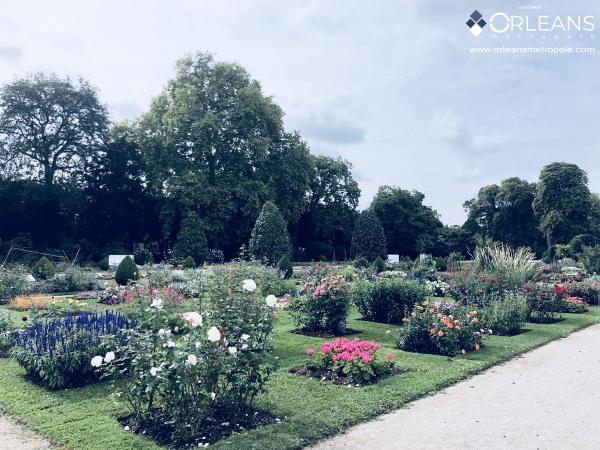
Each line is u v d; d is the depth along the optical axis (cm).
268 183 3403
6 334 818
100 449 436
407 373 691
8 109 3438
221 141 3325
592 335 1040
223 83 3400
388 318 1147
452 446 449
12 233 3500
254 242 2639
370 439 465
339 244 4744
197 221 3095
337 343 711
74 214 3672
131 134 3812
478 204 5675
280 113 3619
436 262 2727
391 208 4997
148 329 582
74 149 3684
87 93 3712
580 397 598
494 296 1250
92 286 1939
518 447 448
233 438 455
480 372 720
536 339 962
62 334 673
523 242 5262
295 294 1523
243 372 506
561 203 4772
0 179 3478
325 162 4578
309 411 531
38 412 534
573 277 2077
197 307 725
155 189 3425
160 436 465
